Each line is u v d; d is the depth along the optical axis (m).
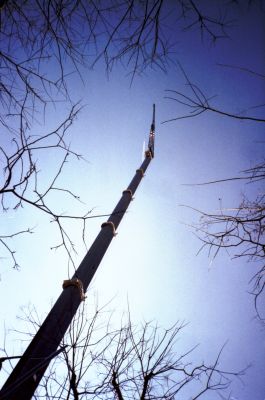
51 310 5.76
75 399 4.57
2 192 2.67
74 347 4.98
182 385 5.32
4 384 4.07
